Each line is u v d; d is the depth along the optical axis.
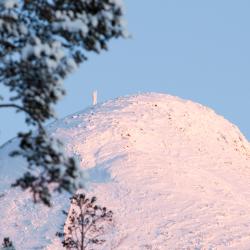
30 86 52.72
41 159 52.66
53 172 52.06
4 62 52.56
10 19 52.28
